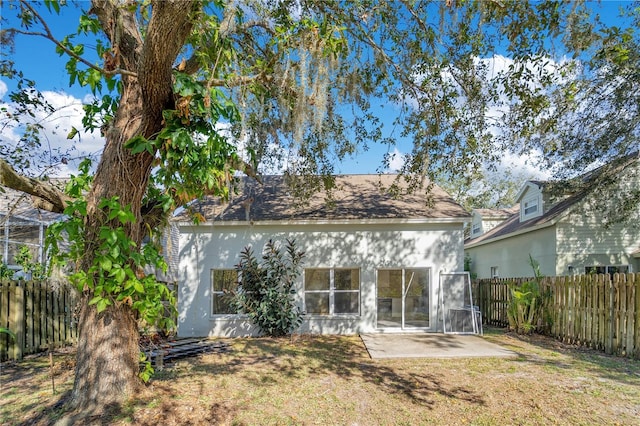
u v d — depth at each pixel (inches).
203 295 431.2
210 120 195.3
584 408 187.8
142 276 191.9
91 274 169.8
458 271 436.8
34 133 254.2
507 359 289.6
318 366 272.2
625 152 430.9
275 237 440.1
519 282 439.5
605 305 317.4
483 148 321.7
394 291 440.8
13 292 294.2
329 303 437.1
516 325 423.8
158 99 182.7
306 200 409.1
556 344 352.2
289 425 172.6
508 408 189.3
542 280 406.9
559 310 376.5
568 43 220.1
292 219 431.8
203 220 234.8
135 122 190.5
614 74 356.2
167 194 210.4
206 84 199.9
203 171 191.0
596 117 414.9
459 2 221.8
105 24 185.5
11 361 286.5
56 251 185.5
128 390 192.7
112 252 165.0
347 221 433.4
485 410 187.5
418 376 244.5
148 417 173.5
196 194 203.6
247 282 413.4
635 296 290.4
